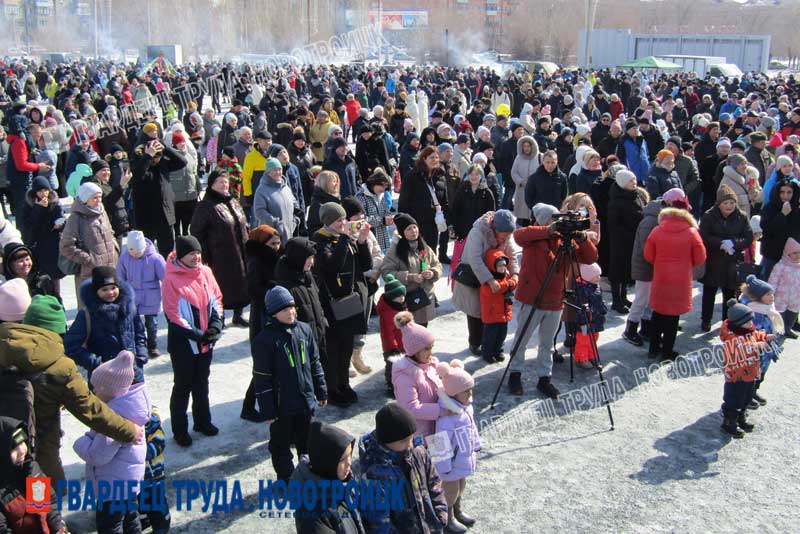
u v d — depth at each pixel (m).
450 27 71.62
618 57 53.84
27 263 6.43
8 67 41.38
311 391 5.09
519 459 5.79
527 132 15.74
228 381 7.08
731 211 8.25
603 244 9.82
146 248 7.30
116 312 5.38
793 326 8.77
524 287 6.73
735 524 4.97
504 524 4.95
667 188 10.02
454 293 7.71
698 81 31.41
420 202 9.22
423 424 4.81
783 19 91.19
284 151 9.83
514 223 7.02
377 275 6.96
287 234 8.63
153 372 7.19
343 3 58.00
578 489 5.38
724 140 12.41
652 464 5.74
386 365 6.73
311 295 5.71
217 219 7.73
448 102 25.00
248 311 9.09
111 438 4.25
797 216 8.28
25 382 4.07
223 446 5.88
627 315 9.18
